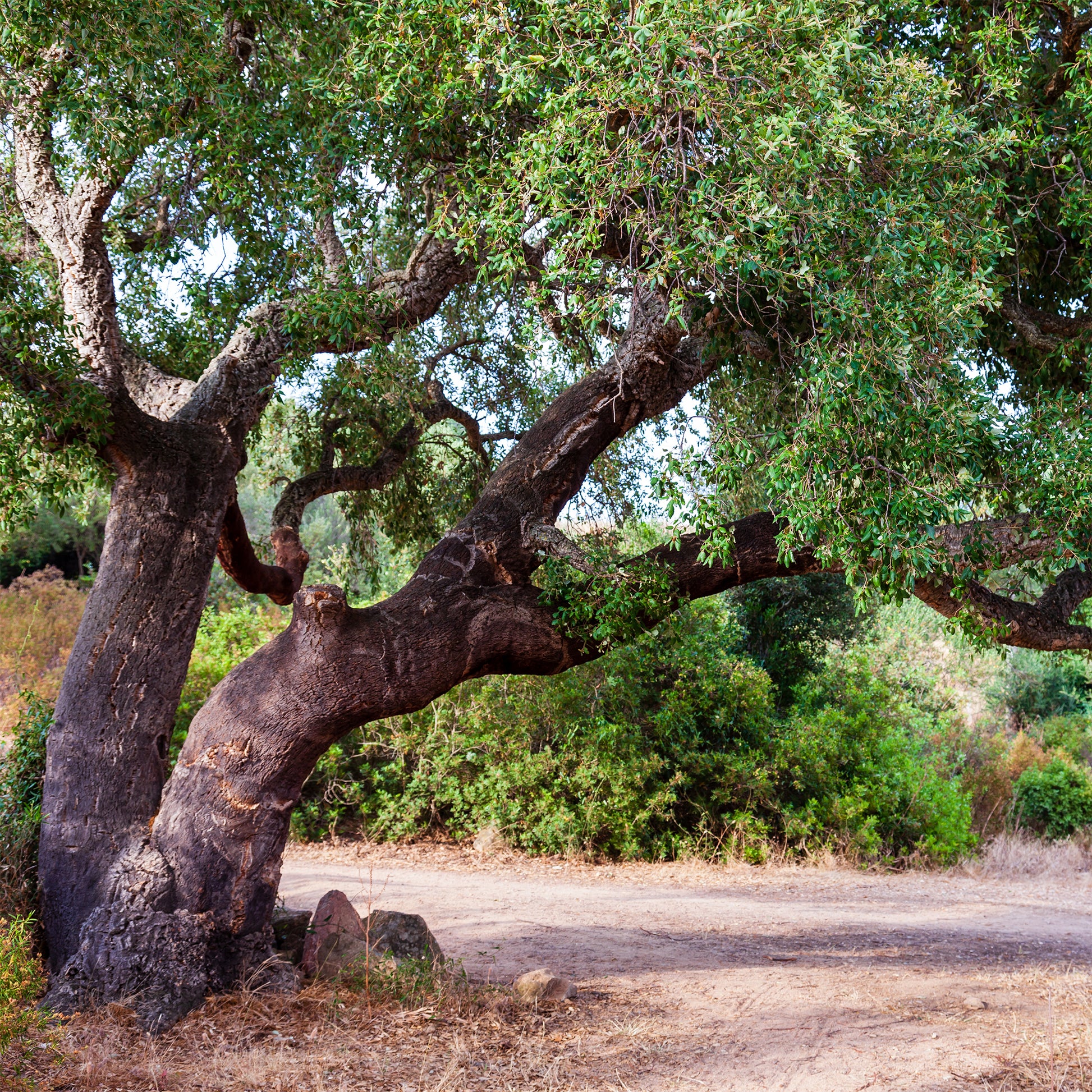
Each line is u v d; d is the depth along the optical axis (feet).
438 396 31.40
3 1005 13.30
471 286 30.73
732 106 14.12
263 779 18.61
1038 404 17.30
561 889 34.86
